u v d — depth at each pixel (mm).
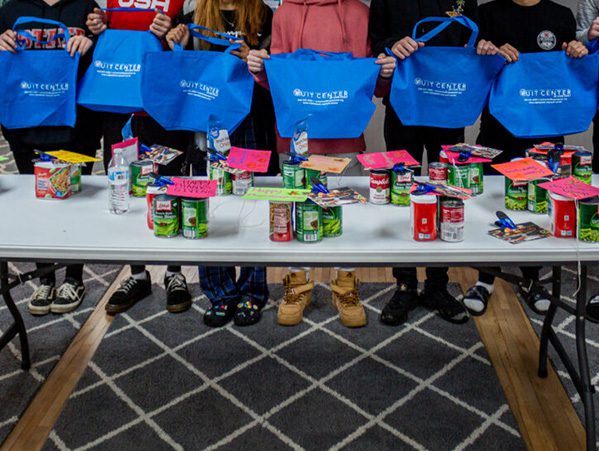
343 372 2232
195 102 2230
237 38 2285
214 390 2129
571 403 2047
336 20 2398
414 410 2012
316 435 1896
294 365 2281
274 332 2521
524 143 2572
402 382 2166
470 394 2096
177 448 1845
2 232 1555
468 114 2307
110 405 2047
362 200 1470
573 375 1834
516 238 1489
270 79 2160
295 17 2393
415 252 1419
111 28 2459
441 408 2020
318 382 2170
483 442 1857
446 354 2346
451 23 2375
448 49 2254
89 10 2502
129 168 1927
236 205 1831
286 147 2492
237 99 2205
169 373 2232
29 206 1812
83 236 1531
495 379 2180
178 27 2361
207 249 1437
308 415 1991
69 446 1854
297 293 2611
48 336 2486
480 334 2498
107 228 1603
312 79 2164
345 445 1849
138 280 2799
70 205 1830
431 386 2141
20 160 2602
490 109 2309
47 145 2529
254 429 1927
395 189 1797
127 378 2199
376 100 3797
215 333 2516
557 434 1902
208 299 2816
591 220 1437
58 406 2059
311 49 2330
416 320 2611
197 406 2041
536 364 2273
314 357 2334
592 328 2508
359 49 2418
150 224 1605
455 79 2273
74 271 2764
